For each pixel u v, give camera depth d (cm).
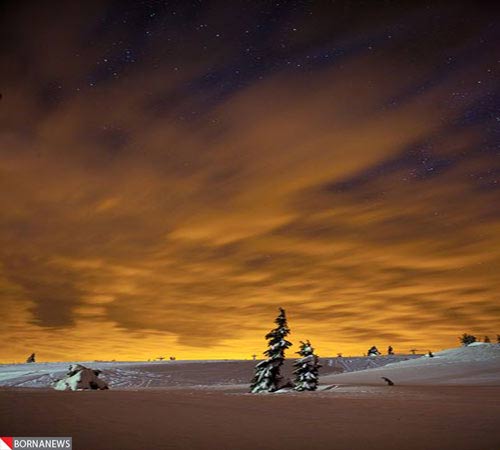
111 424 1299
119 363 12325
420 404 2038
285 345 4888
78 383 2978
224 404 1906
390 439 1172
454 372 7450
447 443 1123
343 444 1106
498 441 1145
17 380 8725
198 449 1023
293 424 1407
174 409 1681
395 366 9375
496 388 3916
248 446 1070
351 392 3259
